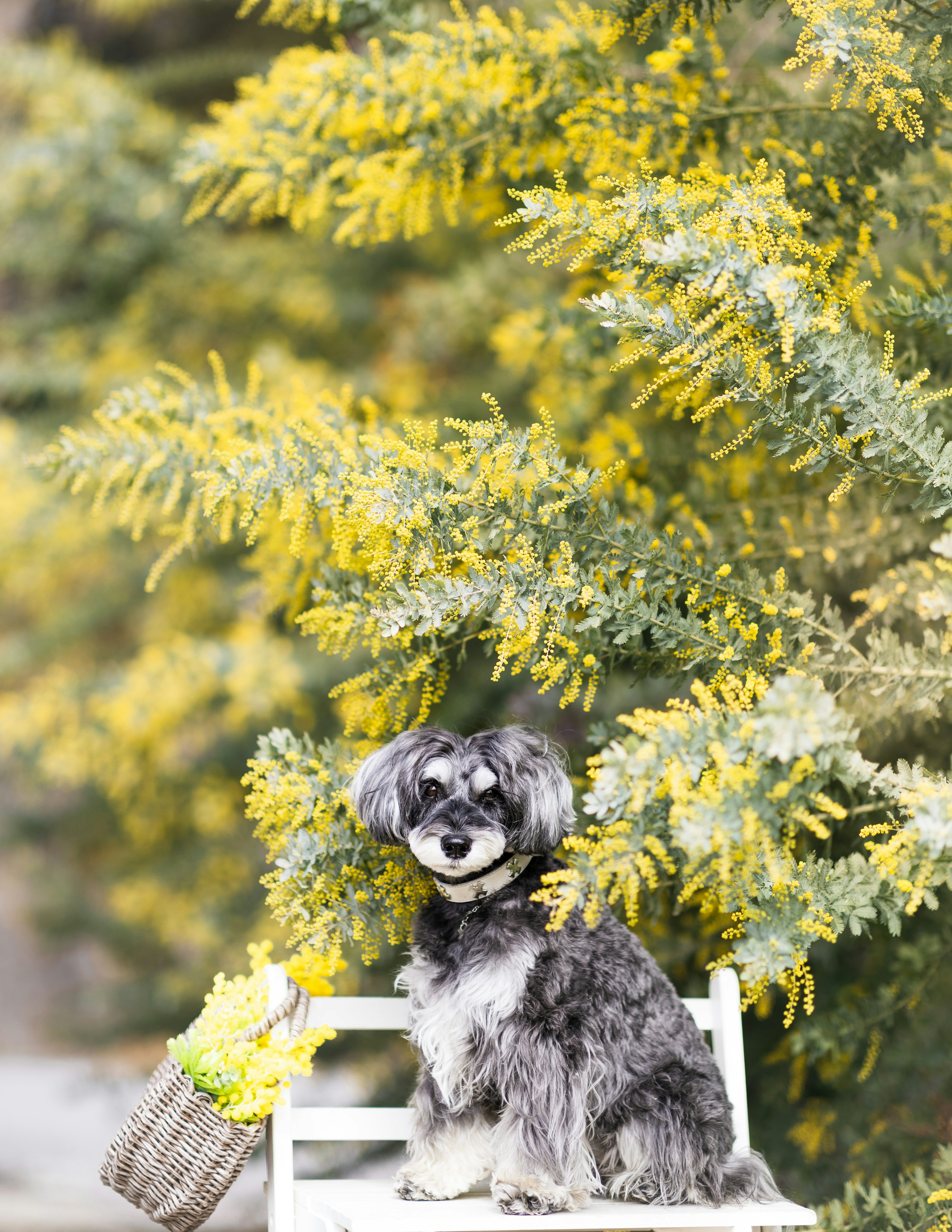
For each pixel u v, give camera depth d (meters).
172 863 8.17
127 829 8.84
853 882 2.39
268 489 2.77
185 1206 2.46
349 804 2.84
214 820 7.61
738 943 2.38
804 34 2.57
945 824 2.13
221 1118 2.43
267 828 2.94
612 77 3.34
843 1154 3.74
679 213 2.48
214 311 8.80
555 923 2.21
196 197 3.81
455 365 8.13
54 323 8.98
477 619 2.88
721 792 2.11
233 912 7.38
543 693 2.85
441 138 3.37
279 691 6.79
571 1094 2.42
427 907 2.68
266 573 3.55
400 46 3.70
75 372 8.71
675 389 3.20
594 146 3.24
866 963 4.00
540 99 3.30
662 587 2.70
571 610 2.75
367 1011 2.77
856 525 3.40
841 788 3.10
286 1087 2.58
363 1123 2.71
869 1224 3.05
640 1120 2.53
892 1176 3.52
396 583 2.51
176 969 7.80
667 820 2.27
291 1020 2.65
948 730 3.43
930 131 3.13
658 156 3.26
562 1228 2.25
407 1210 2.37
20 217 8.41
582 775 3.43
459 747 2.63
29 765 7.74
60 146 7.91
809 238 3.11
